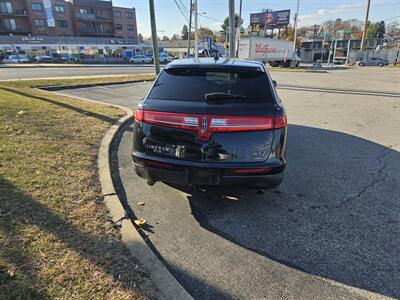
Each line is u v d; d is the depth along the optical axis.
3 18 58.84
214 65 3.31
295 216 3.22
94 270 2.21
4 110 6.41
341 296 2.18
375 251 2.68
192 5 30.41
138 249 2.49
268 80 3.20
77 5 67.62
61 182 3.50
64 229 2.65
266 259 2.55
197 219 3.13
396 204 3.50
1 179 3.41
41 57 46.03
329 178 4.19
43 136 5.05
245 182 2.91
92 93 11.23
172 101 3.02
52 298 1.94
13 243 2.40
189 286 2.24
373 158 5.00
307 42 77.88
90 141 5.07
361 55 58.25
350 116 8.31
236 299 2.14
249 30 48.12
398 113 8.76
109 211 3.04
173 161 2.93
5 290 1.96
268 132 2.84
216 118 2.79
